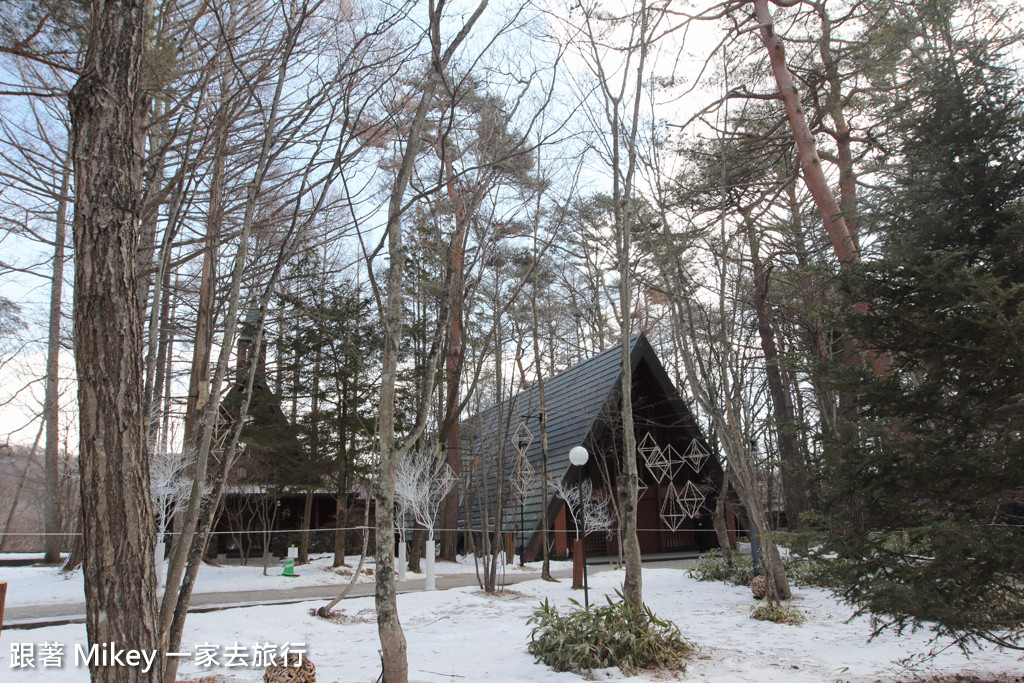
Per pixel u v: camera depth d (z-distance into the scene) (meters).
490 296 15.52
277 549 23.72
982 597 5.23
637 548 8.75
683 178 15.70
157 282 6.59
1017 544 4.82
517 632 9.51
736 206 16.11
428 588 14.38
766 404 25.84
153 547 4.08
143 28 4.52
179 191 6.70
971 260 6.52
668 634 8.23
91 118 4.25
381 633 5.41
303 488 19.25
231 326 5.94
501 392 16.09
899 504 5.84
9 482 34.81
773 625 9.95
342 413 18.39
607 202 14.71
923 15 7.45
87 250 4.10
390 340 6.02
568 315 26.98
